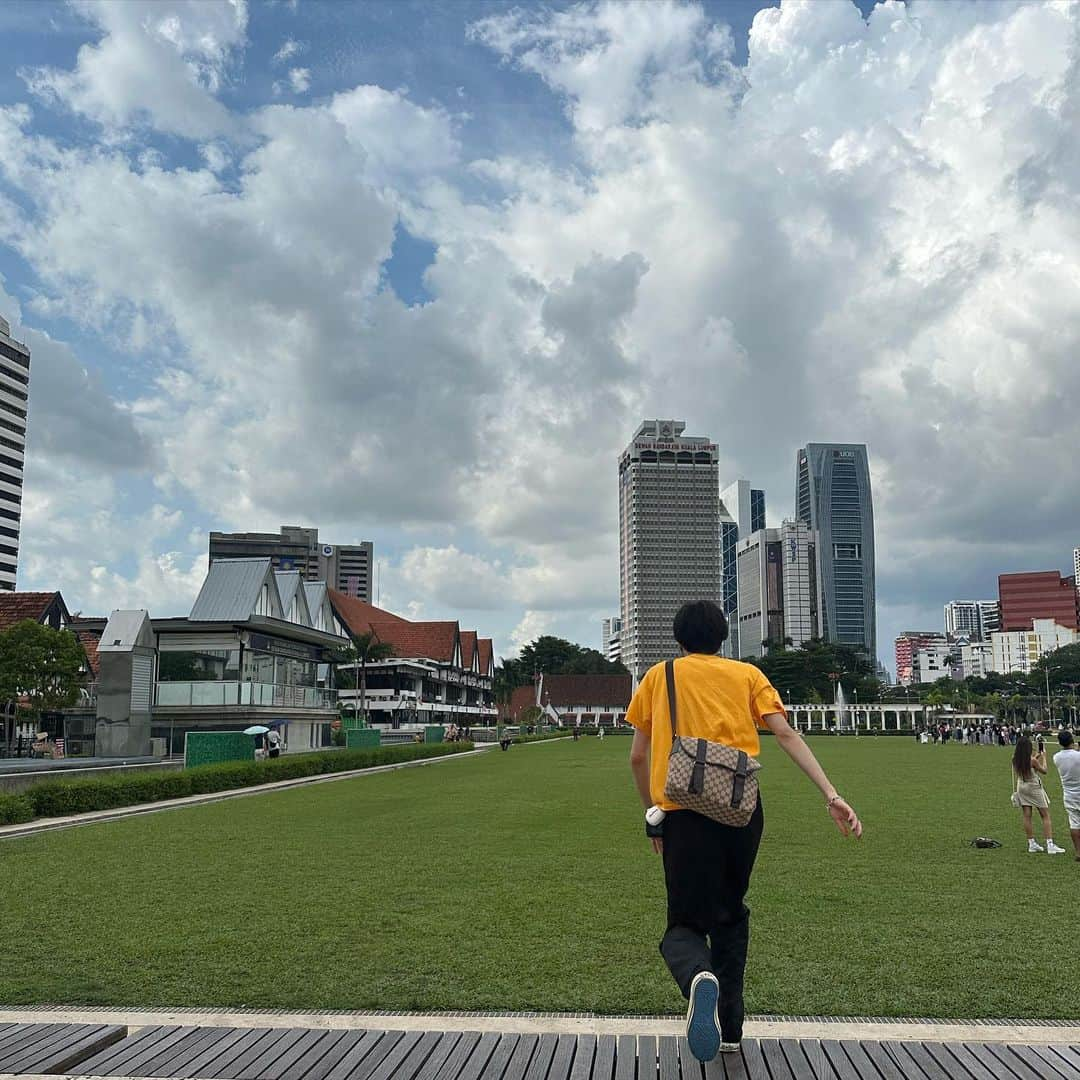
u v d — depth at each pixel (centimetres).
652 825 393
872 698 14588
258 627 4412
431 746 4769
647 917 800
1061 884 965
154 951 688
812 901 870
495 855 1189
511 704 13750
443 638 10369
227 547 18200
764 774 2991
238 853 1245
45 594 4734
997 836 1369
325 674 5541
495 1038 457
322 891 940
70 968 641
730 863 392
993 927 758
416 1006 550
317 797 2273
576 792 2292
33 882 1022
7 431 13225
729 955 420
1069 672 15600
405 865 1112
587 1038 455
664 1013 533
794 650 14362
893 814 1688
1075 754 1162
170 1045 453
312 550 18612
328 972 626
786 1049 437
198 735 2867
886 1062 422
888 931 743
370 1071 414
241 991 583
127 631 3391
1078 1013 527
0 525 13050
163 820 1747
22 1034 466
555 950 684
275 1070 417
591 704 13675
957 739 7588
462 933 742
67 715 4550
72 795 1911
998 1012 531
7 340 13250
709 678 411
